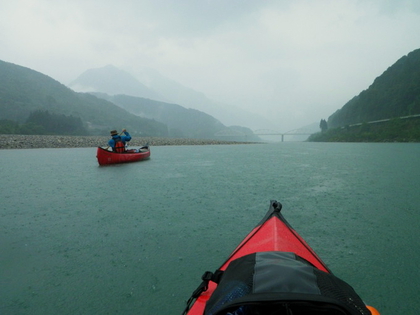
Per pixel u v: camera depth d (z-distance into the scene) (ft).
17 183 48.19
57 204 35.06
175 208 33.14
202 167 70.49
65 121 532.73
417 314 14.34
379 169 66.74
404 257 20.11
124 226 27.14
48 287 17.03
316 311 7.21
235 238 24.11
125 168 66.85
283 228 15.83
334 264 19.19
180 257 20.66
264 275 7.88
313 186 45.78
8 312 14.84
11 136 187.62
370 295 15.85
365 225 26.84
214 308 7.68
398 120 438.40
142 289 16.74
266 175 57.62
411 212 30.83
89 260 20.29
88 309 15.06
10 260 20.36
